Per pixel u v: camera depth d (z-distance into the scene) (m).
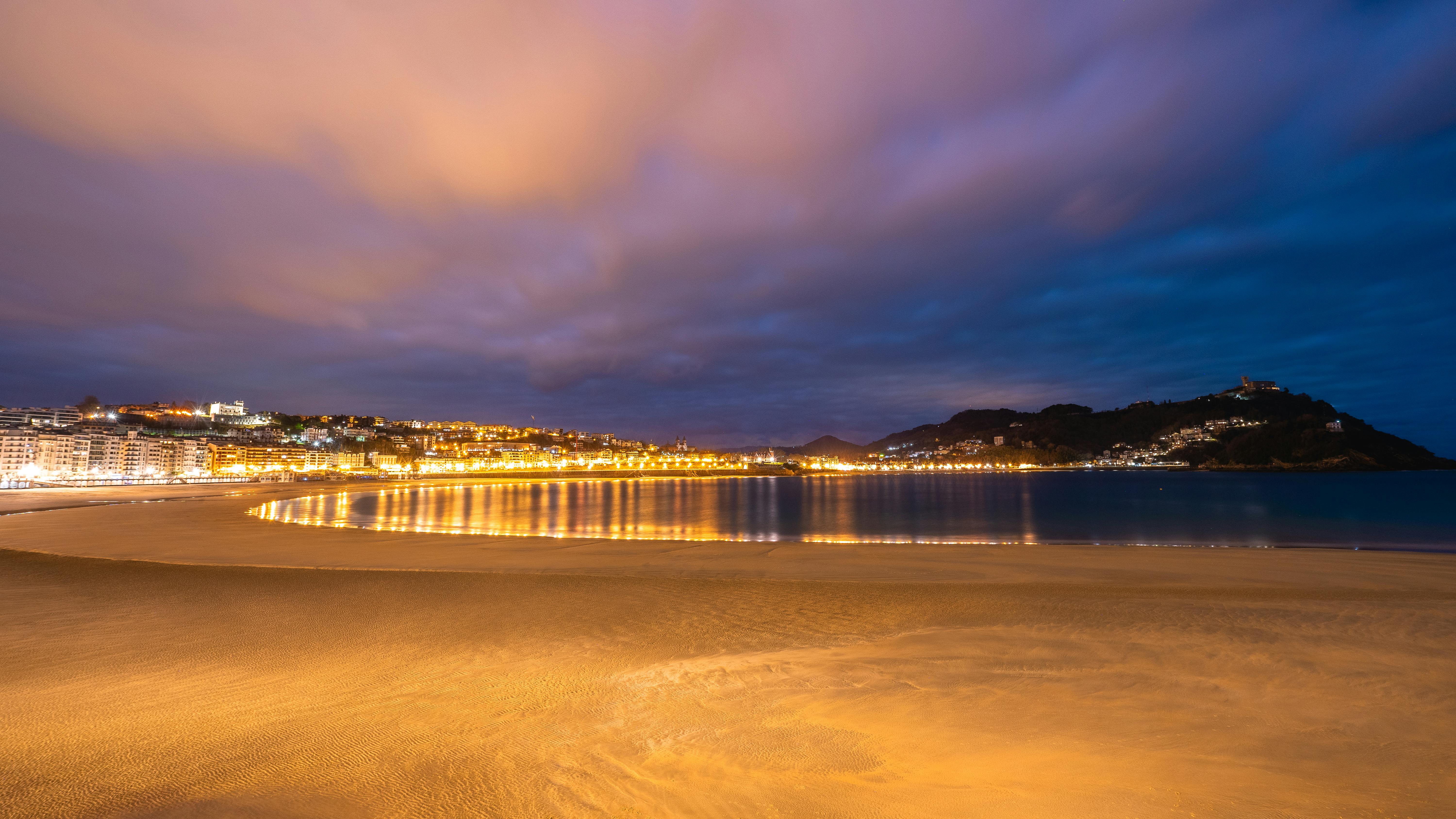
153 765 4.69
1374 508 57.22
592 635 9.44
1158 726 5.48
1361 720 5.64
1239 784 4.33
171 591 13.37
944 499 80.62
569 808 4.03
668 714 5.84
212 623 10.27
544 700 6.32
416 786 4.34
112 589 13.70
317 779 4.45
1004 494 94.94
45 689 6.77
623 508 64.25
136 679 7.17
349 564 18.42
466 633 9.56
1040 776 4.45
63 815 3.92
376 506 65.75
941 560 18.95
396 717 5.82
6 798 4.13
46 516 40.00
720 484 170.62
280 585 14.08
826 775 4.48
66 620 10.57
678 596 12.71
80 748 5.04
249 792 4.24
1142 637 8.95
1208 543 30.31
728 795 4.18
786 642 8.98
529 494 102.06
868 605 11.64
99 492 86.19
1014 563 18.28
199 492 90.75
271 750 4.99
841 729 5.41
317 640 9.14
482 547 22.98
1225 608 11.10
